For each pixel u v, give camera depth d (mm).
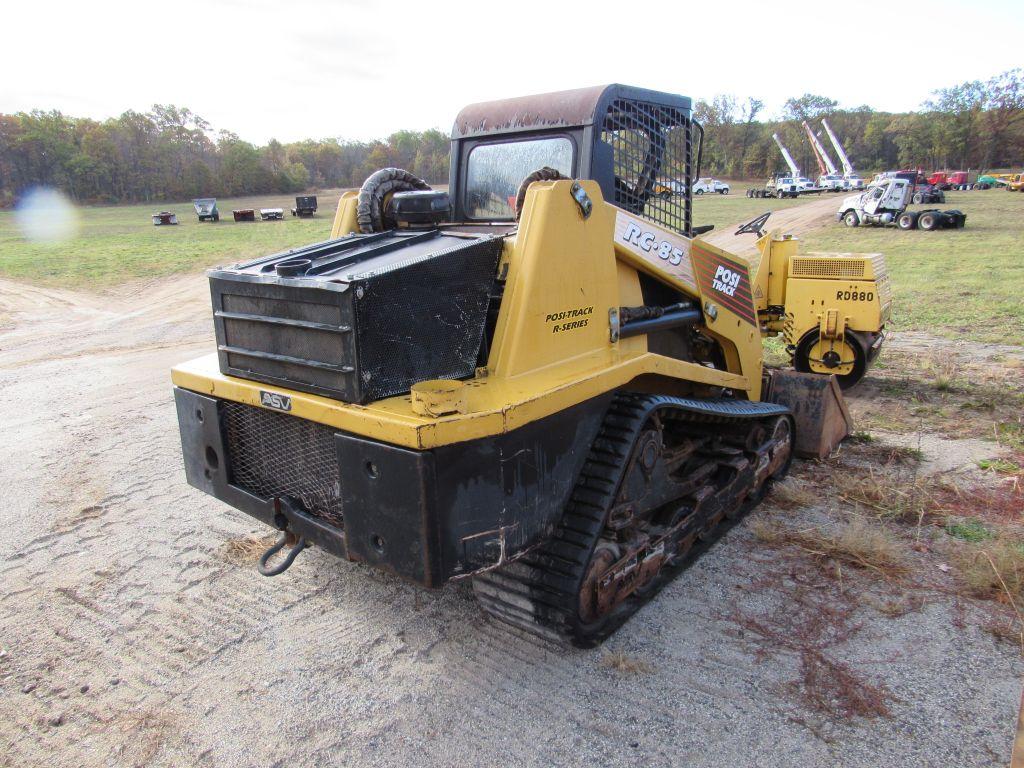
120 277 20547
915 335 9812
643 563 3371
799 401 5230
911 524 4297
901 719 2729
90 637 3373
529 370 2924
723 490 4055
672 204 4199
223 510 4711
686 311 4062
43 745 2709
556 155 3725
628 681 2982
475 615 3488
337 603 3615
